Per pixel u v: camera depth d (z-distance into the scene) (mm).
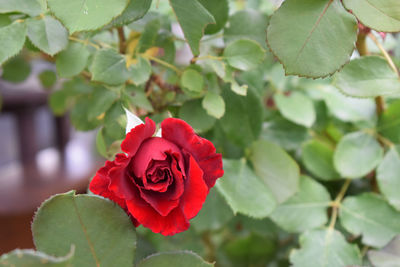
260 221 519
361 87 395
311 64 359
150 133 342
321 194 475
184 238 570
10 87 806
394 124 466
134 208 338
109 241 358
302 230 459
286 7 361
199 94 422
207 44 452
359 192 506
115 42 465
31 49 403
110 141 427
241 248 609
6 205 773
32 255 316
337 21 359
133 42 450
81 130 512
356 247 447
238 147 475
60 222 353
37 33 386
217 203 476
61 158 1057
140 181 340
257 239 602
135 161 338
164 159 332
